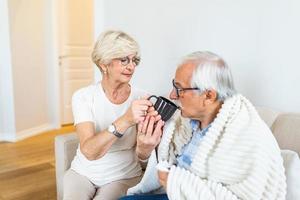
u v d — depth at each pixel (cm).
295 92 163
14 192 237
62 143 169
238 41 181
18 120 365
